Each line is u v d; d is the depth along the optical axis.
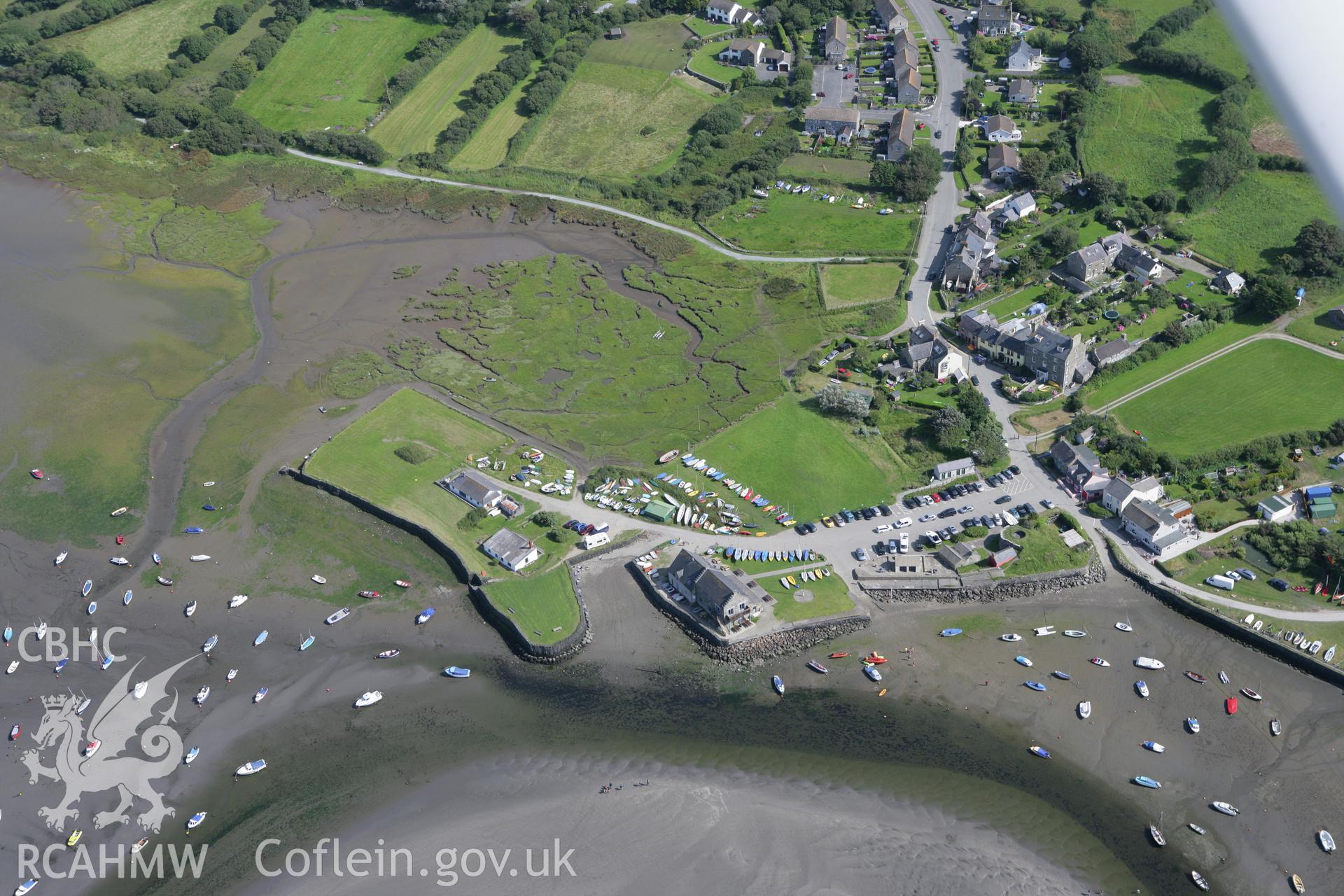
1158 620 166.50
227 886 137.75
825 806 143.00
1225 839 135.25
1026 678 159.25
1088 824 138.75
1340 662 153.75
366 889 135.75
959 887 131.50
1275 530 174.62
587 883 134.62
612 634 171.38
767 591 174.38
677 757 151.38
